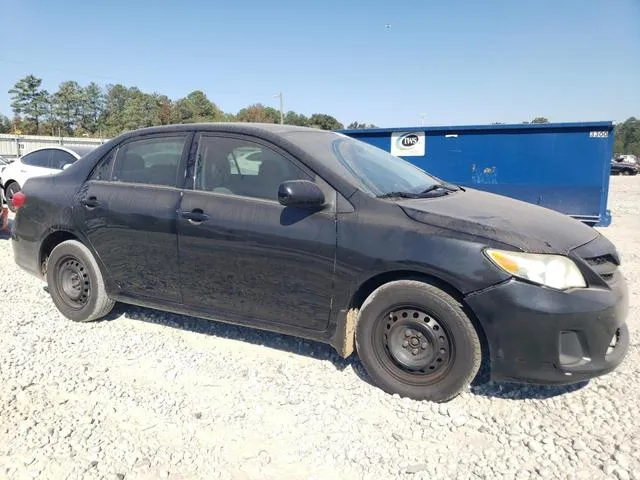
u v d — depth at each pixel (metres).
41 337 4.22
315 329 3.48
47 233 4.56
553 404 3.17
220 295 3.77
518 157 10.67
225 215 3.63
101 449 2.79
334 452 2.77
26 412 3.13
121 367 3.74
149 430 2.96
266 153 3.65
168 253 3.91
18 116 98.56
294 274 3.44
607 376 3.51
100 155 4.40
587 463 2.62
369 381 3.48
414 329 3.18
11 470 2.61
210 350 4.00
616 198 19.52
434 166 11.36
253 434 2.93
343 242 3.26
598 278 2.99
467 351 3.04
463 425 2.99
